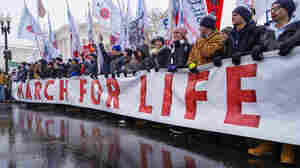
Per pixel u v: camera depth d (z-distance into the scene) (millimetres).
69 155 2842
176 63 4055
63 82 7371
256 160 2488
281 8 2680
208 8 4328
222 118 2971
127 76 4875
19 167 2477
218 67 3072
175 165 2418
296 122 2285
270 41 2676
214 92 3109
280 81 2416
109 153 2881
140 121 4836
